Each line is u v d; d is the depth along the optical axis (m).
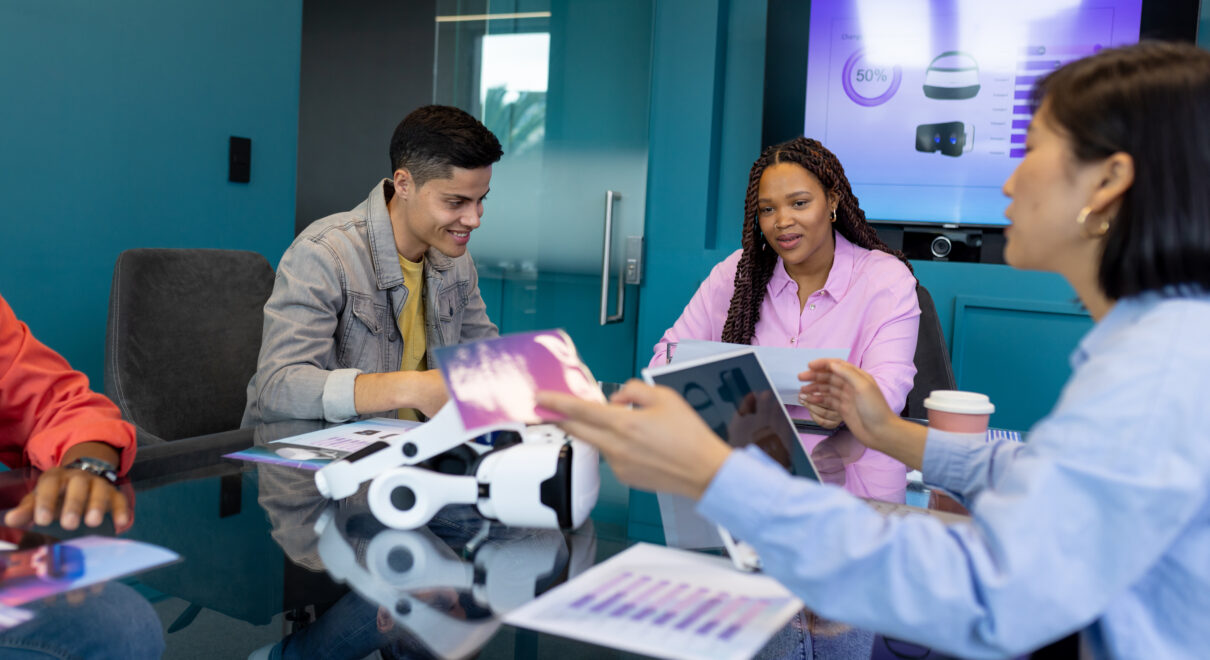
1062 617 0.52
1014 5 2.89
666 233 3.36
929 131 3.01
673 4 3.26
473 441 0.93
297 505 0.95
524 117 3.42
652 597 0.68
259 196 2.80
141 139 2.38
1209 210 0.57
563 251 3.42
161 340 1.76
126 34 2.32
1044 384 2.89
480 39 3.42
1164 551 0.55
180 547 0.80
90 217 2.26
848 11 3.05
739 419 0.87
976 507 0.58
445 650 0.62
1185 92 0.58
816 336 1.93
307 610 0.70
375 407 1.35
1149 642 0.56
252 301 1.95
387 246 1.69
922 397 1.88
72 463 0.95
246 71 2.71
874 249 2.00
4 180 2.06
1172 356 0.54
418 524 0.87
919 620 0.54
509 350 0.83
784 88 3.15
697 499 0.62
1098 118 0.60
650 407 0.63
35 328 2.16
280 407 1.42
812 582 0.57
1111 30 2.81
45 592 0.65
